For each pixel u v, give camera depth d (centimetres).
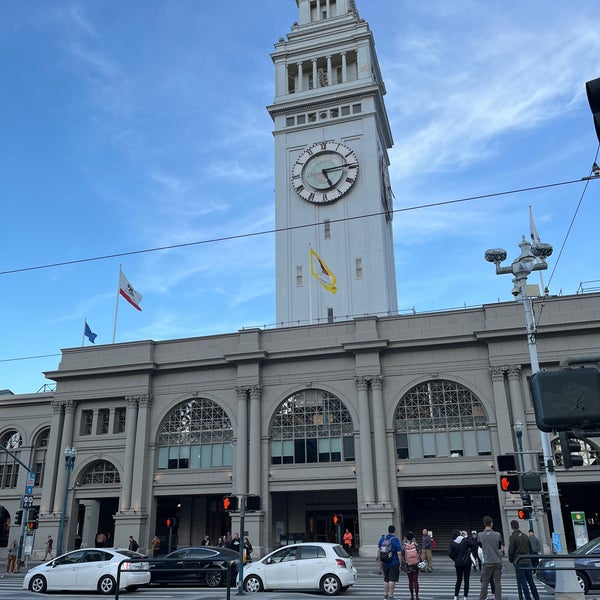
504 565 3303
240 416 4509
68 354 5100
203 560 1526
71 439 4900
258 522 4216
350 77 6500
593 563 1888
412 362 4341
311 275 5647
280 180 6056
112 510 5312
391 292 5984
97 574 2405
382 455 4150
